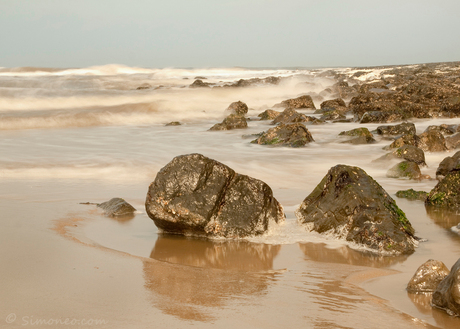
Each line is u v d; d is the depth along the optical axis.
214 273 4.71
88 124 21.09
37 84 39.03
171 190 6.04
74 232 5.94
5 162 11.41
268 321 3.55
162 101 28.83
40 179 9.56
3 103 24.25
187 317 3.59
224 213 6.07
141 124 21.80
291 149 14.20
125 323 3.46
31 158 12.08
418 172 9.82
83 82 41.69
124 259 5.04
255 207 6.12
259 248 5.65
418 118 22.09
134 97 30.27
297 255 5.39
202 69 87.88
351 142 15.16
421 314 3.74
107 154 12.91
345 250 5.57
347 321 3.59
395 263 5.10
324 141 15.64
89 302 3.83
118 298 3.93
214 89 38.25
